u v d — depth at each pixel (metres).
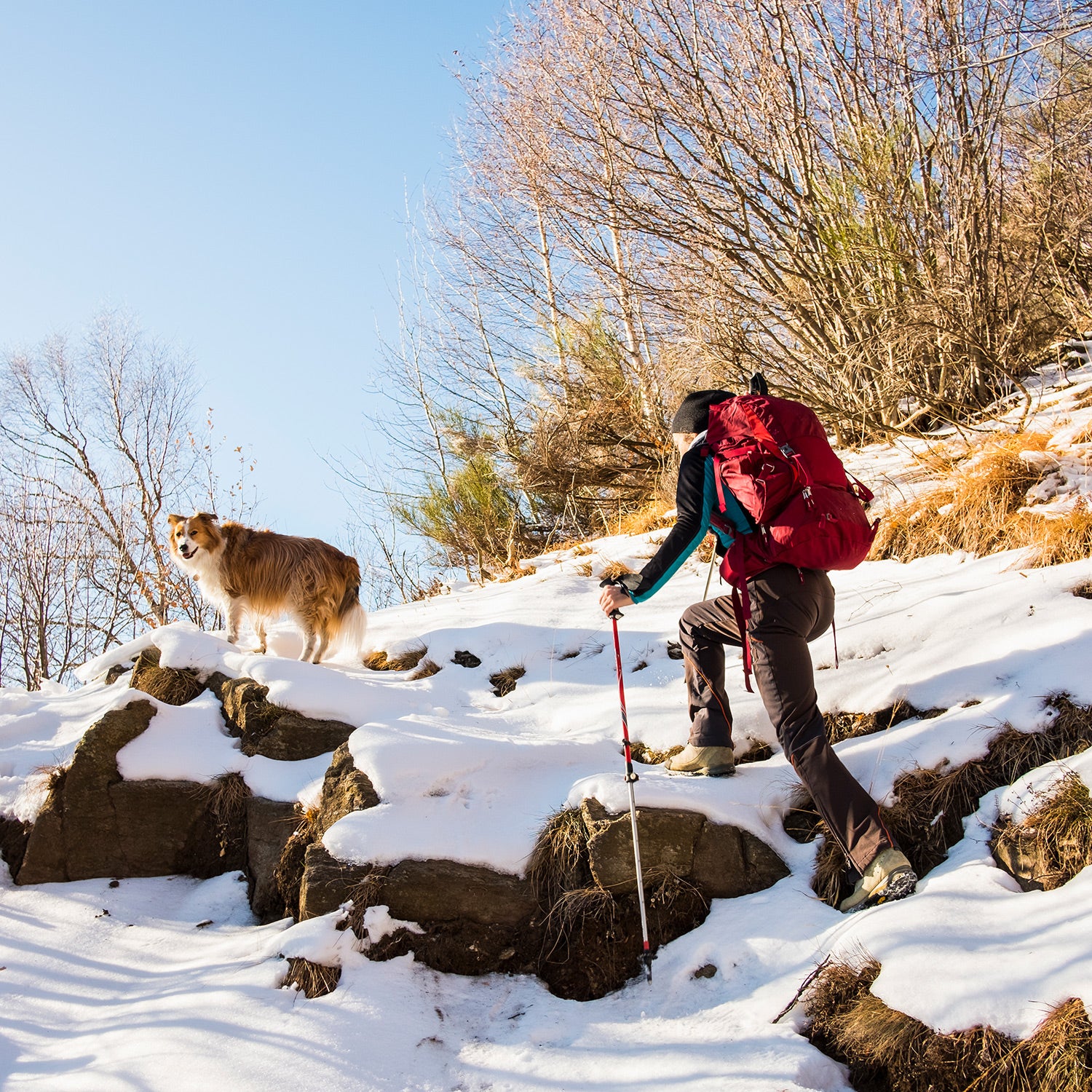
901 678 3.89
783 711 3.22
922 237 7.22
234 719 4.72
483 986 3.30
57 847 4.36
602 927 3.35
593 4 8.07
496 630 5.41
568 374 10.38
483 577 9.12
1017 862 3.02
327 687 4.70
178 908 4.10
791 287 7.72
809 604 3.27
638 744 4.18
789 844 3.50
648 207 7.69
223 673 5.09
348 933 3.35
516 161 9.01
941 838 3.28
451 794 3.82
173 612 14.26
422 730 4.23
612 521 9.47
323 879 3.50
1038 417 6.02
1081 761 3.12
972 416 6.71
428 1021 3.11
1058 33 5.54
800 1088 2.52
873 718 3.84
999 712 3.49
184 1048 2.95
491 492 10.11
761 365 7.74
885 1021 2.64
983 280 6.73
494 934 3.42
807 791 3.56
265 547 5.98
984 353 6.23
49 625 15.02
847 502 3.28
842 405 7.29
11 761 4.81
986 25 6.40
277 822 4.12
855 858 3.11
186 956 3.64
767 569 3.28
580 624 5.36
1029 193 7.38
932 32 6.52
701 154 7.79
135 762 4.51
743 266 7.55
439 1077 2.88
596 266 9.34
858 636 4.23
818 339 7.64
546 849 3.55
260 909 3.95
